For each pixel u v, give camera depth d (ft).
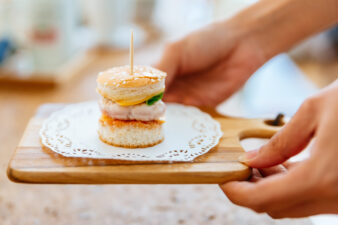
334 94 0.81
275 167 1.00
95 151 1.03
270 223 1.11
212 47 1.36
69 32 2.07
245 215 1.13
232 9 2.35
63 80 1.91
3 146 1.37
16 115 1.60
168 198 1.18
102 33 2.58
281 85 2.30
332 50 2.82
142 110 1.06
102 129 1.08
